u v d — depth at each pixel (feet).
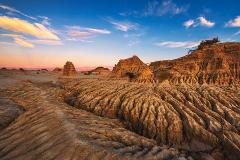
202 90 133.08
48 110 86.79
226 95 125.90
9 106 96.07
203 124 93.25
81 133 63.77
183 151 81.15
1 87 145.89
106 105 120.67
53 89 167.43
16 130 74.33
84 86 170.30
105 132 69.46
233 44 239.71
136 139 68.49
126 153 56.34
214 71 206.39
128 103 114.73
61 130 66.18
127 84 161.79
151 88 142.31
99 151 54.80
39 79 245.24
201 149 82.17
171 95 126.00
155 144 70.13
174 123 93.20
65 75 342.03
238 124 93.35
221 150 80.33
